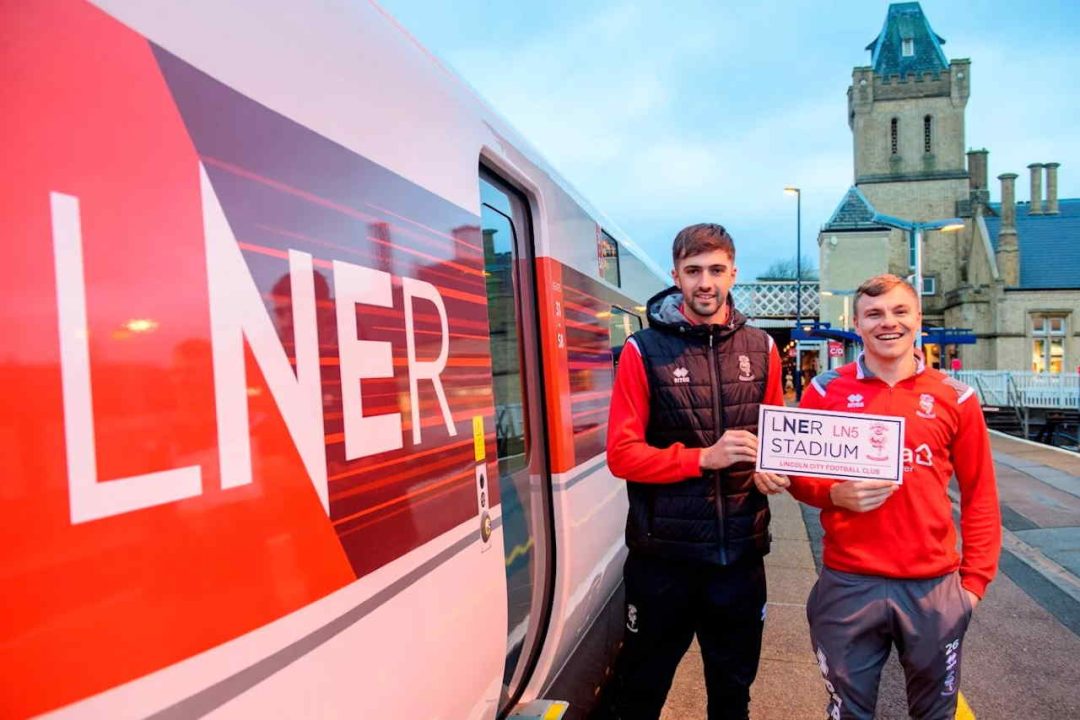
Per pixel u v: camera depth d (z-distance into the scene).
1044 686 3.62
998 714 3.35
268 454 1.07
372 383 1.36
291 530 1.11
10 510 0.75
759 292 32.41
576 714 2.93
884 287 2.31
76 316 0.82
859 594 2.33
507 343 2.48
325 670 1.17
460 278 1.79
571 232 3.14
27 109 0.81
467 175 1.94
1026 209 40.00
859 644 2.37
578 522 2.86
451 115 1.90
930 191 41.16
